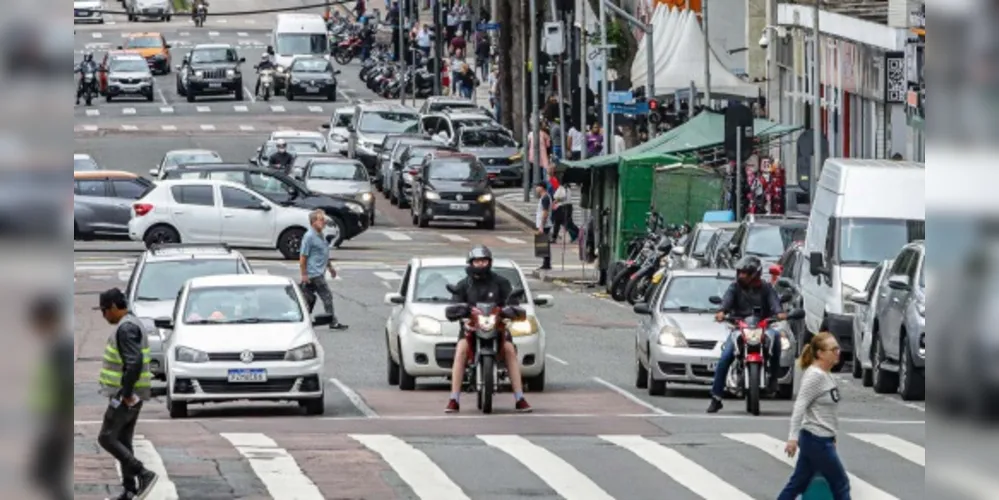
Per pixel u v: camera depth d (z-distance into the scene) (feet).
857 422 169.17
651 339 195.93
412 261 209.15
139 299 209.26
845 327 228.63
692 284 203.62
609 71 515.50
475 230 490.08
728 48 558.97
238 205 377.71
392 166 550.77
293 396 171.94
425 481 128.57
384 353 241.35
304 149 540.93
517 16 622.95
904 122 378.32
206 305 179.93
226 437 154.40
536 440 153.38
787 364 190.90
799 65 476.54
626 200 354.95
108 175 400.47
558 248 449.48
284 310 180.45
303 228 380.17
